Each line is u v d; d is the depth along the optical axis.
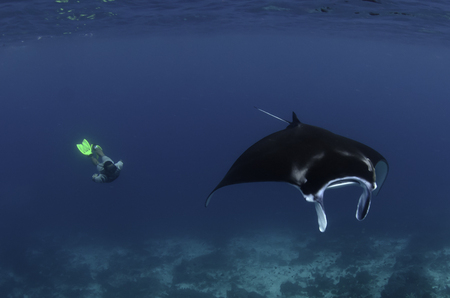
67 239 34.56
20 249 30.47
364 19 18.58
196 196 55.91
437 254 23.95
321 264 23.89
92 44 45.06
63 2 15.04
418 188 50.56
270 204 42.03
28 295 23.06
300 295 19.83
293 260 24.44
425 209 38.66
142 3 16.23
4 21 17.64
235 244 29.94
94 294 22.64
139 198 56.09
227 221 37.50
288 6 16.72
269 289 21.47
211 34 38.81
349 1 14.03
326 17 19.28
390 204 40.56
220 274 23.52
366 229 30.34
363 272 20.30
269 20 23.36
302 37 42.88
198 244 31.02
